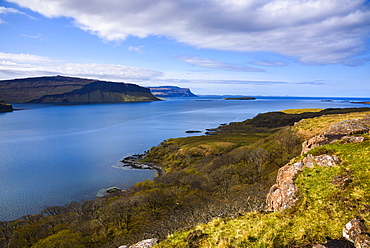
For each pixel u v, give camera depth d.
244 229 15.16
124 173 87.50
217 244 13.74
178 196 51.75
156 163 98.94
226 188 51.19
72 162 100.06
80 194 69.50
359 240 11.15
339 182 17.95
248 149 79.12
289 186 20.05
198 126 198.00
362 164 19.03
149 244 16.02
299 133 60.53
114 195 61.44
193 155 99.50
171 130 178.25
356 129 26.02
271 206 20.02
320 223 14.14
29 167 93.31
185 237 15.66
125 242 31.70
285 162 51.84
